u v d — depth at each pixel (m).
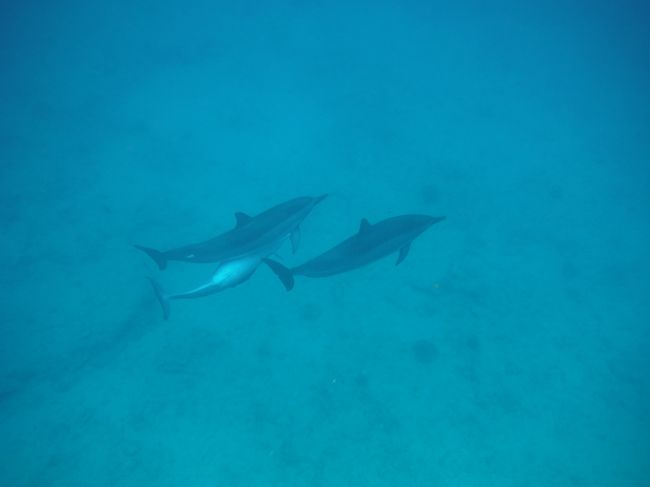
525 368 10.67
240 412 9.66
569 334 11.49
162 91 21.41
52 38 28.08
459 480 8.59
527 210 15.23
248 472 8.66
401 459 8.85
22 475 8.65
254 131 18.64
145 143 17.89
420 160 17.03
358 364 10.55
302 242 13.46
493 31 32.41
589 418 9.75
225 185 15.91
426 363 10.62
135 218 14.61
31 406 9.81
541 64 27.02
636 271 13.32
